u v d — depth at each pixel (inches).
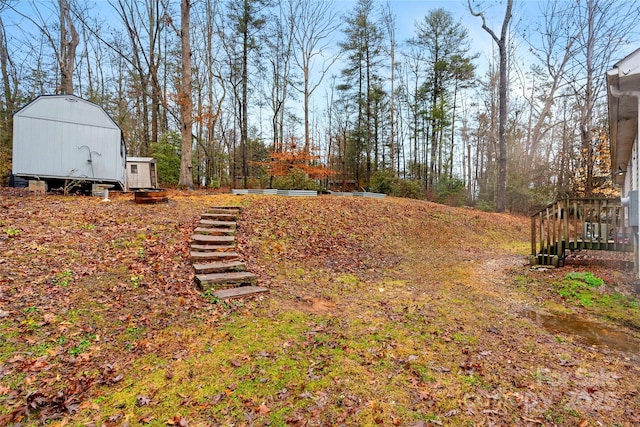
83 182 388.8
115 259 205.5
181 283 192.4
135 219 275.0
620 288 211.3
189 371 118.6
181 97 504.1
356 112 1015.6
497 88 855.1
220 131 996.6
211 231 267.6
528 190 678.5
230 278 199.8
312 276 238.2
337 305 190.4
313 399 106.2
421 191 729.0
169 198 366.0
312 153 743.1
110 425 92.9
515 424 96.6
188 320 156.0
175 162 724.0
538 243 422.3
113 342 134.2
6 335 128.0
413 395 109.8
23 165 351.6
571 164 675.4
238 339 142.3
